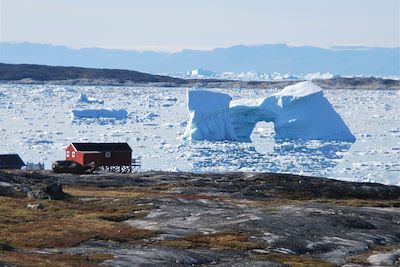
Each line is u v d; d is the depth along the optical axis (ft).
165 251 360.28
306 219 476.95
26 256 314.55
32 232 399.24
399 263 368.68
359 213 531.50
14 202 515.91
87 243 377.09
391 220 515.91
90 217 464.65
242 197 636.89
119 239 393.29
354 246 411.75
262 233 427.74
